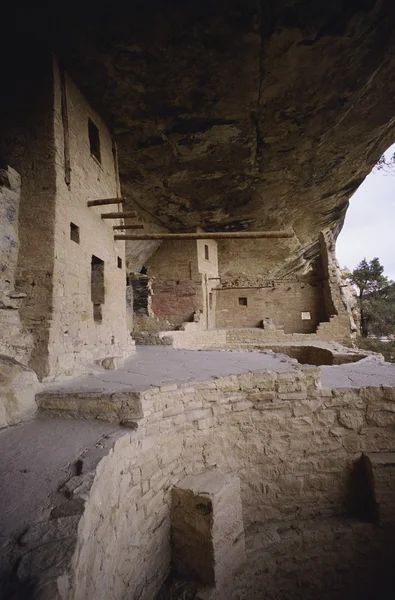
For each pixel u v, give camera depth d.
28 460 2.36
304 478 4.05
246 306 16.94
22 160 4.34
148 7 4.29
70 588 1.28
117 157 7.15
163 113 6.35
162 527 3.11
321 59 5.44
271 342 13.82
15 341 3.79
